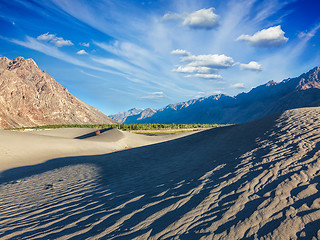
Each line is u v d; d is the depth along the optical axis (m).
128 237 2.43
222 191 3.43
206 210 2.87
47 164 12.83
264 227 2.27
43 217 3.43
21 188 5.88
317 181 3.06
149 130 65.81
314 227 2.12
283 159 4.32
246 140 7.99
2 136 19.47
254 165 4.44
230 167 4.76
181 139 15.74
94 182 6.00
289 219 2.32
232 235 2.22
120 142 29.94
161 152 11.52
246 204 2.83
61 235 2.67
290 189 3.00
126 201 3.79
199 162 6.54
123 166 8.61
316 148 4.52
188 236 2.31
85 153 20.83
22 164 14.03
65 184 6.01
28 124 149.75
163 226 2.60
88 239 2.49
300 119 8.23
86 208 3.68
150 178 5.57
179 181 4.61
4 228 3.07
